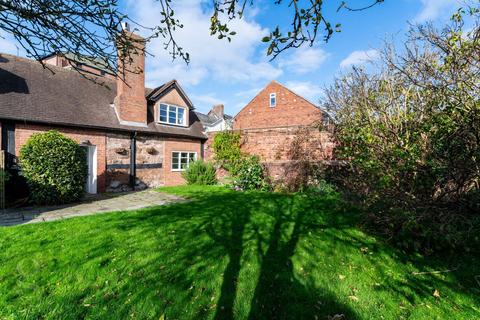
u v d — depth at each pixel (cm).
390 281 275
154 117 1223
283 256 330
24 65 929
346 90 811
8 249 342
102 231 422
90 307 227
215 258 323
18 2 192
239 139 1224
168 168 1223
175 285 262
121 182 1018
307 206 624
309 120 1866
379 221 391
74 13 204
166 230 430
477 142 294
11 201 697
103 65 250
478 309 231
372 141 416
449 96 334
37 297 238
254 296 247
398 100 439
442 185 338
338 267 303
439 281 276
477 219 303
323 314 224
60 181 687
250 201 696
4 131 716
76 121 875
